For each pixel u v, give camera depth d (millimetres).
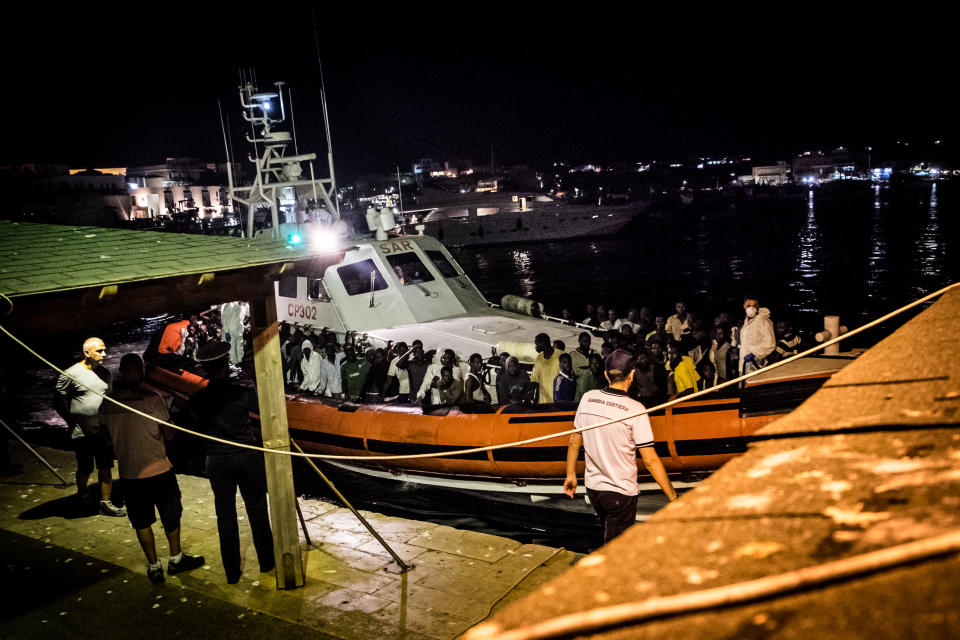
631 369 4000
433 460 6953
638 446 3984
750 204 113938
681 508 617
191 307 4152
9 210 82312
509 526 6953
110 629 4441
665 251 55219
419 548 5418
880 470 570
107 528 6113
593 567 540
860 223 69375
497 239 71062
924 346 910
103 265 4023
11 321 3488
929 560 413
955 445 570
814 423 726
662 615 435
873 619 382
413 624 4352
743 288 33219
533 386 7594
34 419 11891
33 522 6277
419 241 11031
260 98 12203
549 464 6340
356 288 10180
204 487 7055
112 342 20938
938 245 45031
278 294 11203
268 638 4266
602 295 34125
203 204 103625
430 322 9930
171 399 10594
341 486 8242
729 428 5551
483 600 4605
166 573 5145
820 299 28766
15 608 4746
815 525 505
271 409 4656
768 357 7074
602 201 82688
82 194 90312
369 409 7641
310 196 12602
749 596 433
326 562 5238
